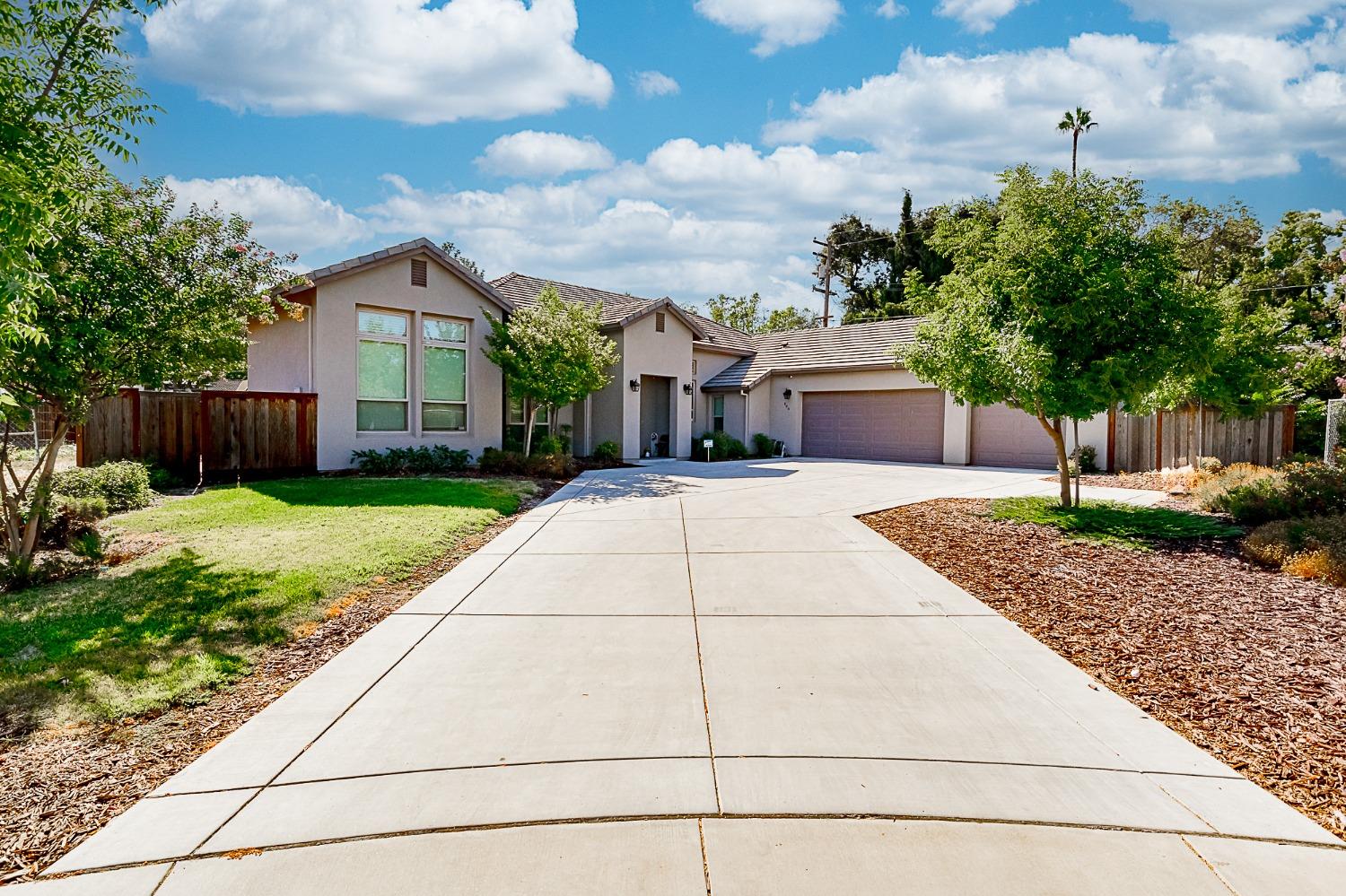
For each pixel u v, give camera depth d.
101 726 3.57
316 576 6.13
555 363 14.80
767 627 5.05
